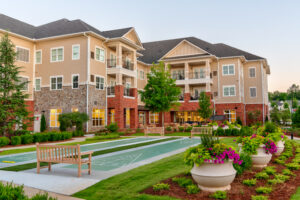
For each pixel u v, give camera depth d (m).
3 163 10.20
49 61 28.22
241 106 35.81
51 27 30.20
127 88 32.06
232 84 36.31
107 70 29.12
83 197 5.62
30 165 9.69
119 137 23.45
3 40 18.62
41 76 28.56
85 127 25.70
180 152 12.34
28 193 5.95
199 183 5.72
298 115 31.62
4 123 18.34
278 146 10.36
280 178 6.63
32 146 16.72
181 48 37.59
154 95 27.91
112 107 28.45
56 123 27.42
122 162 10.10
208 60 34.88
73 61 26.95
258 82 38.22
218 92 37.00
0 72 18.44
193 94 39.06
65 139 20.81
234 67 36.38
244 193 5.57
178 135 25.05
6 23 27.06
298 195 5.41
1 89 17.94
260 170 7.62
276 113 43.28
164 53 40.91
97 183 6.69
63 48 27.56
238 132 21.42
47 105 27.95
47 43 28.42
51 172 8.29
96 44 27.61
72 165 9.66
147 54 42.38
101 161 10.45
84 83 26.16
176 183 6.37
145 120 40.22
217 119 31.50
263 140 7.96
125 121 33.56
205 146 5.86
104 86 28.64
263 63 39.78
